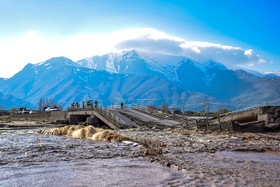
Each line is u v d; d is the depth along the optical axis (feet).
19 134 82.02
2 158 31.30
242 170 25.09
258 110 107.34
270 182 20.35
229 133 89.20
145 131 113.29
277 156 35.22
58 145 46.80
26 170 24.47
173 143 52.01
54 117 223.71
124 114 163.63
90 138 63.67
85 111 170.40
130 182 20.06
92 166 26.73
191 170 24.66
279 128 98.73
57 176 22.07
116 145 47.50
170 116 178.70
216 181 20.36
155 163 28.63
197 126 118.21
